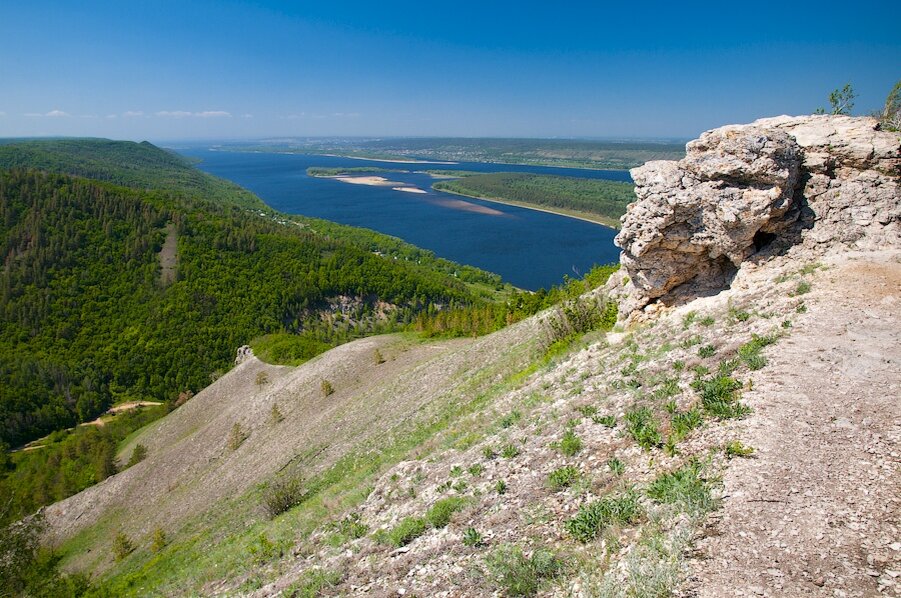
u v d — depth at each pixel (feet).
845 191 61.93
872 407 35.99
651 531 29.76
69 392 365.81
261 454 153.38
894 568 24.02
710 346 51.93
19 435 332.19
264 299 464.65
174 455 200.44
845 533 26.43
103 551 144.46
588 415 48.65
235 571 61.00
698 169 64.80
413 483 54.60
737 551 26.61
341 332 458.91
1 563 87.40
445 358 144.87
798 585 23.89
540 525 35.22
